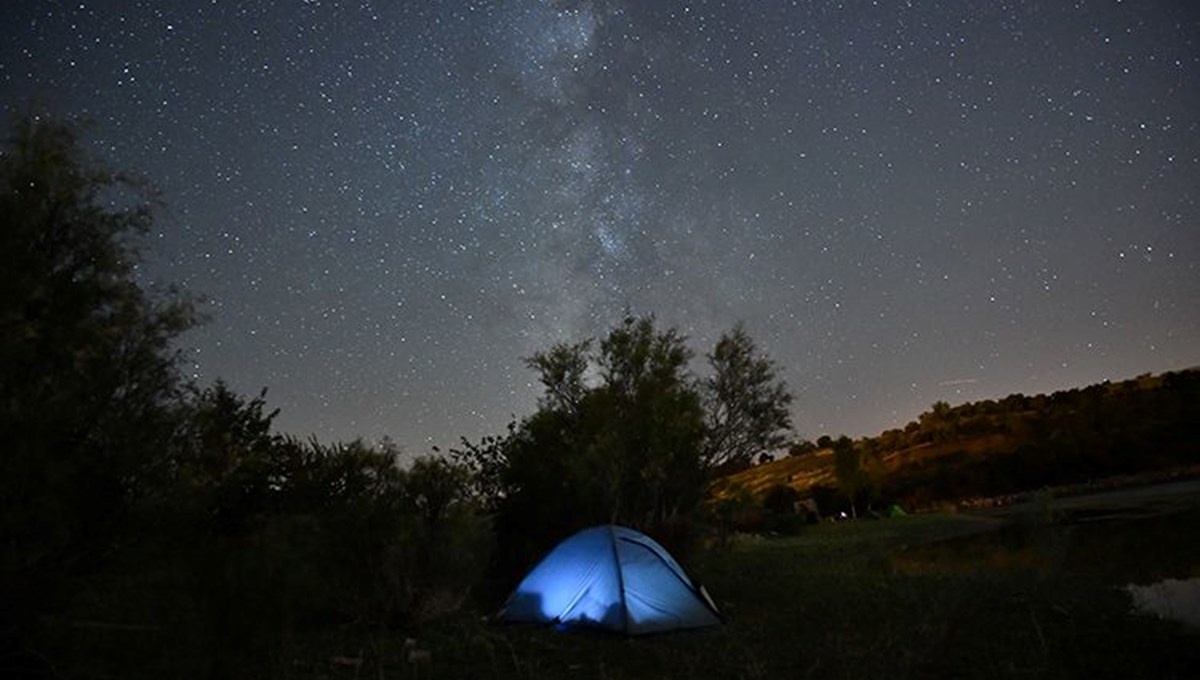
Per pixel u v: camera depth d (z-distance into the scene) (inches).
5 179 279.4
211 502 319.0
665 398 719.1
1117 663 293.9
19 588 246.8
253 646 252.5
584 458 671.1
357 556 443.5
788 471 2623.0
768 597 525.0
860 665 317.4
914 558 727.1
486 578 626.8
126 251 297.3
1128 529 771.4
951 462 1964.8
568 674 329.7
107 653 259.9
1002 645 334.3
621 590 414.3
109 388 281.7
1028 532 771.4
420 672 333.7
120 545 278.4
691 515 733.3
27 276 256.1
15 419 237.5
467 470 519.2
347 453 560.4
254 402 548.1
